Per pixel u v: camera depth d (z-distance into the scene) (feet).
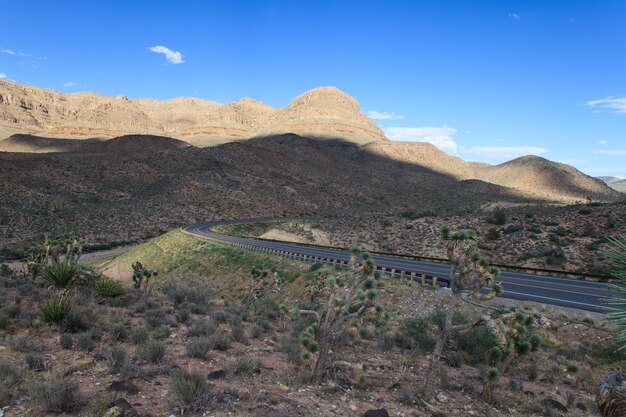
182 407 18.08
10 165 338.95
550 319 48.24
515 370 33.96
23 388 18.74
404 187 640.58
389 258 129.29
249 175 506.48
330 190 547.90
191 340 31.24
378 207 436.35
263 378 24.53
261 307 53.62
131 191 384.27
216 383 22.18
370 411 20.54
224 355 28.78
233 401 19.72
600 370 36.09
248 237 210.59
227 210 395.34
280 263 103.30
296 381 24.53
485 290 67.87
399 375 29.25
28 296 42.32
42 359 23.09
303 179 561.84
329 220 270.87
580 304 57.57
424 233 203.51
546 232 166.30
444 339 25.45
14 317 32.53
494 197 528.63
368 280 26.48
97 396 18.62
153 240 206.39
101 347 26.37
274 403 20.18
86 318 32.27
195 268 127.24
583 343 42.27
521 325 27.02
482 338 36.83
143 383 21.12
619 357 37.81
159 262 151.23
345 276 73.92
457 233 25.73
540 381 32.37
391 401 23.58
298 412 19.57
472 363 35.37
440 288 66.54
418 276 77.25
